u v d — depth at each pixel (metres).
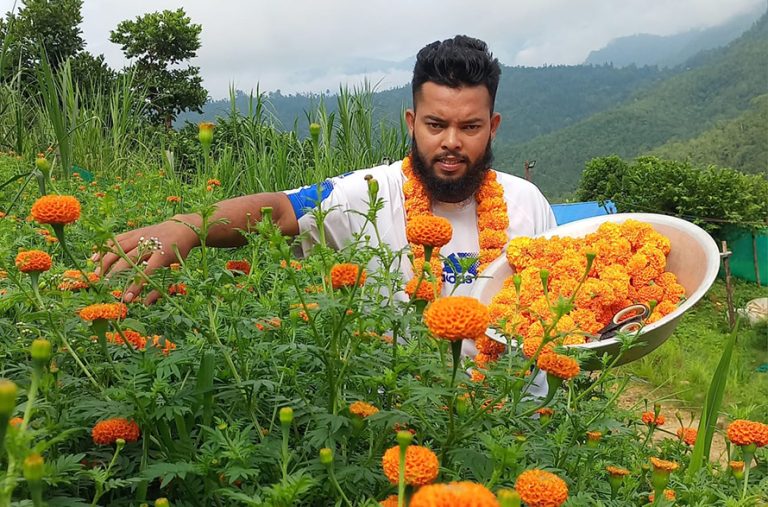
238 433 1.10
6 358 1.48
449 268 2.63
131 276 1.36
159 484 1.22
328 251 1.41
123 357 1.45
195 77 19.44
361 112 6.43
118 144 6.95
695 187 12.70
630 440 2.17
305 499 1.13
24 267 1.28
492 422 1.32
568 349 1.50
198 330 1.46
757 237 11.98
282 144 6.07
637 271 2.51
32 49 7.58
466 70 2.52
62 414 1.20
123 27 18.83
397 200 2.63
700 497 1.66
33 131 6.24
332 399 1.26
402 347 1.43
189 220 1.97
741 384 6.00
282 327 1.46
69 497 1.09
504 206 2.73
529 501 1.00
